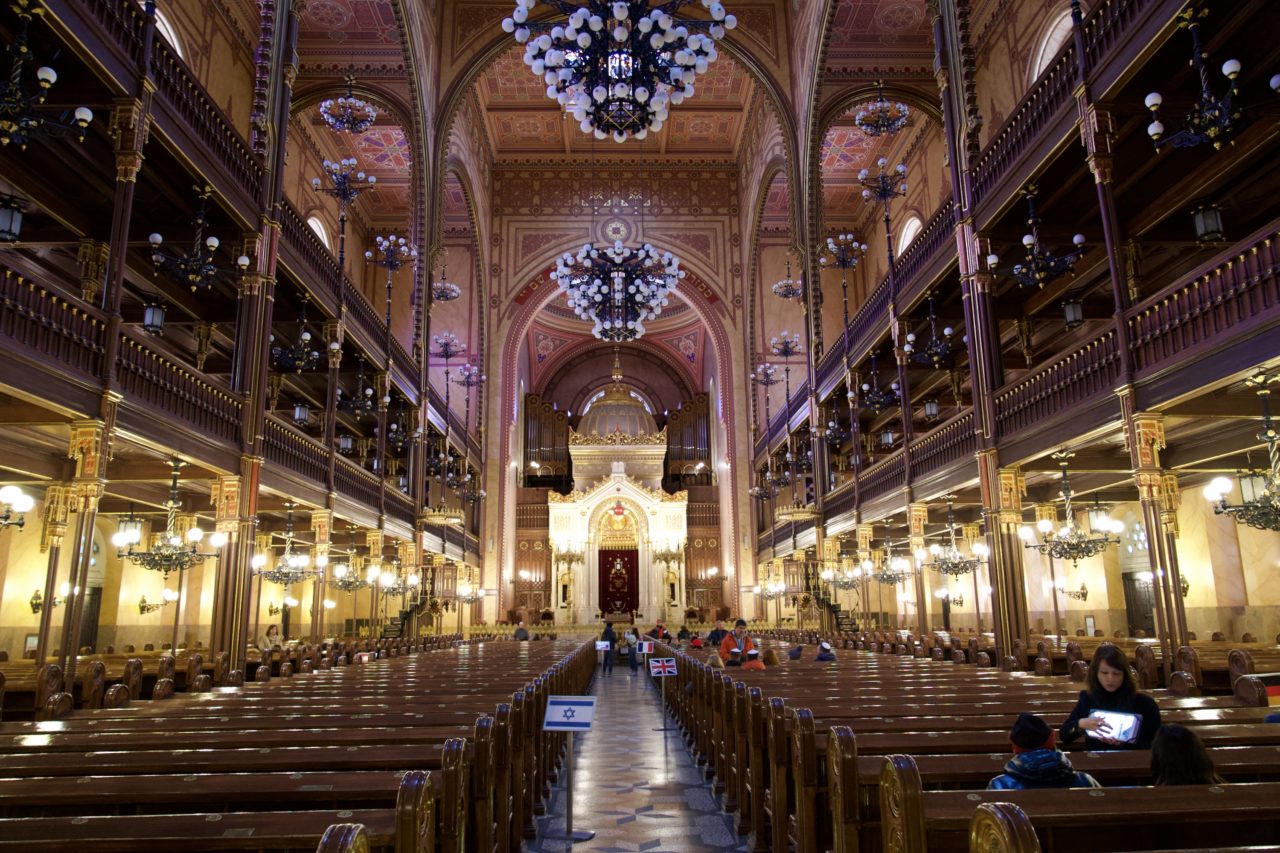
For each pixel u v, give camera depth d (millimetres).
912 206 30500
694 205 37812
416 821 3203
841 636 22938
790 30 28281
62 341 10039
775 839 5867
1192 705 6527
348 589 21734
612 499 42781
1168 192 14750
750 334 36469
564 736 11047
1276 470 10680
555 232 37344
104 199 14625
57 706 6887
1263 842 3459
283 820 3320
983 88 23844
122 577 22094
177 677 13508
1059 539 14547
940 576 30859
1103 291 18531
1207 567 20016
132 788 3926
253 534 14445
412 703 7797
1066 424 13117
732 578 38094
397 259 24016
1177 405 11305
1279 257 9016
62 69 11188
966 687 8711
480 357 36094
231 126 14367
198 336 18078
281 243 16312
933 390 25953
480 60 28266
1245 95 12344
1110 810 3285
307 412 19812
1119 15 11742
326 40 25594
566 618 40844
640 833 7246
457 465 32844
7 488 10992
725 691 8516
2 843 3158
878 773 4234
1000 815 2445
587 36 13492
